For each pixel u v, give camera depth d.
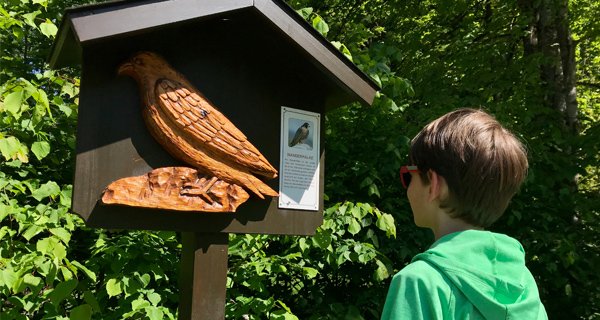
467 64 6.18
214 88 2.01
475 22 7.55
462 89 5.48
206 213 1.92
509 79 5.50
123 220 1.77
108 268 2.74
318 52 2.08
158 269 2.60
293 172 2.16
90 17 1.66
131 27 1.71
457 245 1.08
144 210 1.81
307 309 3.72
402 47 6.81
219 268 1.95
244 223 2.01
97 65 1.78
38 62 3.68
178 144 1.83
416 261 1.11
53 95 3.08
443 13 7.02
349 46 4.01
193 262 1.91
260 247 3.18
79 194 1.71
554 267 4.17
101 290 2.59
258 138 2.09
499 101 5.29
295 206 2.14
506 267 1.11
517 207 4.29
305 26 2.05
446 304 1.02
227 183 1.92
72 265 2.32
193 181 1.86
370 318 3.93
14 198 2.78
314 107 2.25
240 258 3.24
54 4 3.59
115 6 1.70
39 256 2.21
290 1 4.82
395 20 7.27
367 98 2.23
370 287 3.82
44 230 2.51
